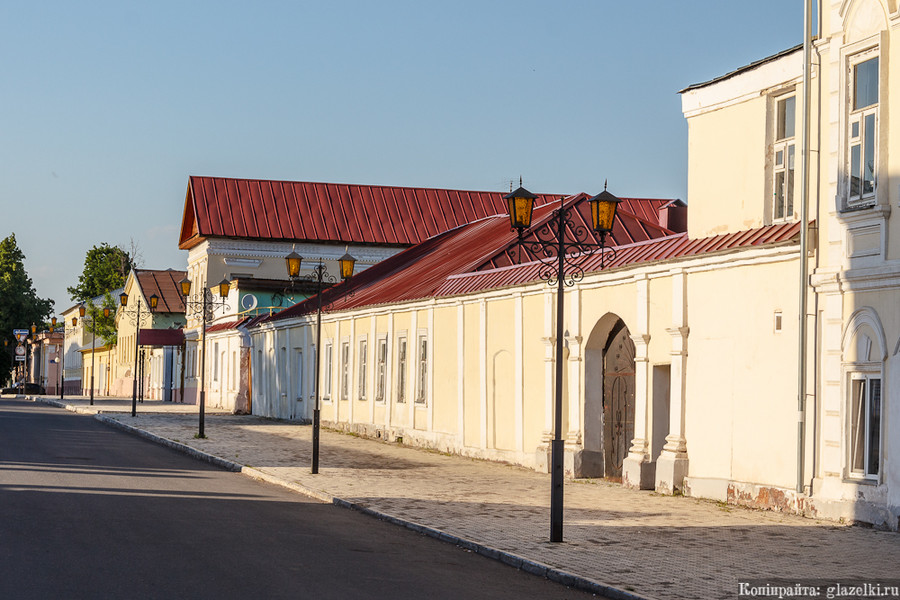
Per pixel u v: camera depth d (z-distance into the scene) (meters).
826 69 16.33
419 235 64.94
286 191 65.06
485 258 29.73
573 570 11.54
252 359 49.53
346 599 9.75
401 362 31.73
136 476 21.27
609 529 14.61
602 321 21.36
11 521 13.98
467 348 26.98
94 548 12.02
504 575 11.67
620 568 11.70
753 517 15.85
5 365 106.25
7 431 34.66
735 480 17.45
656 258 19.48
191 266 66.69
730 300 17.70
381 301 33.34
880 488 14.76
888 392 14.75
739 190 18.66
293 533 14.05
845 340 15.55
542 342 23.31
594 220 14.63
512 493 18.97
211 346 58.06
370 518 16.09
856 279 15.30
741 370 17.42
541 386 23.36
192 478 21.44
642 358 19.75
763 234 17.38
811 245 16.17
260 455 26.48
